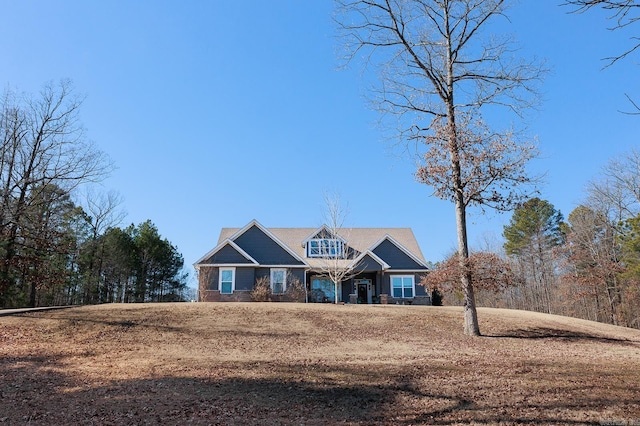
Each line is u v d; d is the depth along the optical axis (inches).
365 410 362.3
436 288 795.4
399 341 717.9
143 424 323.0
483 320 900.0
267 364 528.7
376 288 1481.3
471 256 766.5
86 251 1825.8
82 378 460.4
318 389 423.2
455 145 769.6
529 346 692.7
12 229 846.5
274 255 1401.3
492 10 769.6
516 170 738.8
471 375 470.9
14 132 1085.8
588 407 358.0
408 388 423.5
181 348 636.7
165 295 2389.3
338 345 677.9
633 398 380.8
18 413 345.7
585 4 211.6
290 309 963.3
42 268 824.9
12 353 582.9
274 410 362.0
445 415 346.3
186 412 352.2
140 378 460.8
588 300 1870.1
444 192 778.8
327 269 1378.0
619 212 1675.7
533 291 2288.4
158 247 2218.3
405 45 806.5
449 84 817.5
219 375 474.0
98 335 711.7
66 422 325.7
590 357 596.7
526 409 355.6
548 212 2349.9
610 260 1691.7
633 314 1590.8
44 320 791.1
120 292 2161.7
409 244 1603.1
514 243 2402.8
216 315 880.3
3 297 1251.8
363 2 763.4
